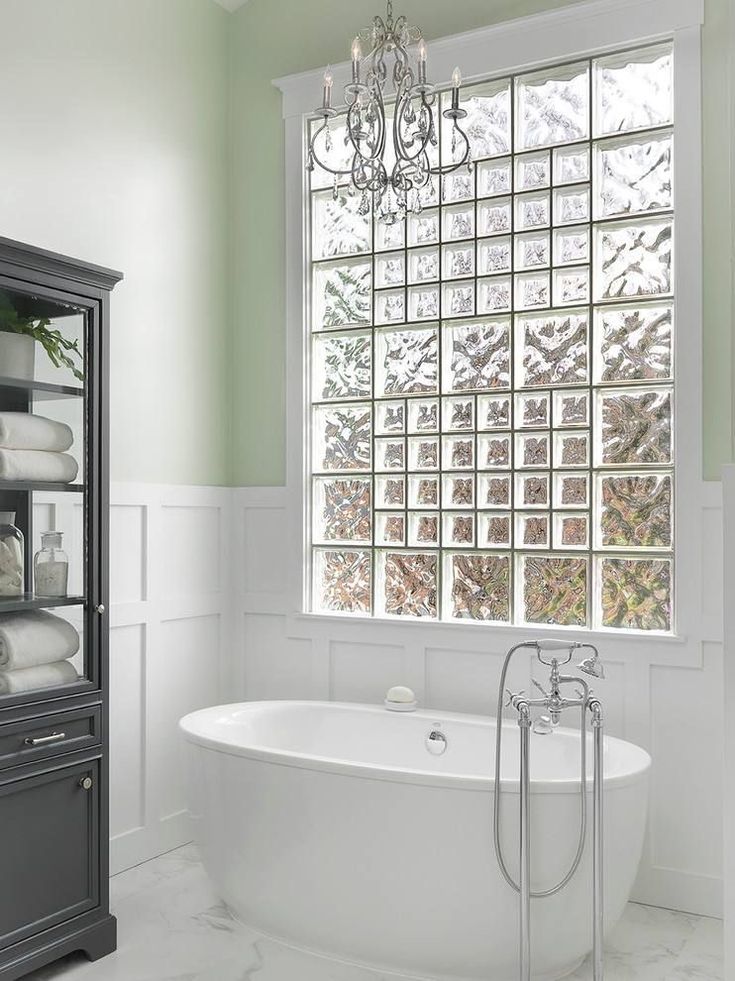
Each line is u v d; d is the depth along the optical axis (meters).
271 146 3.97
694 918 3.07
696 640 3.10
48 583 2.68
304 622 3.85
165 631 3.67
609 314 3.34
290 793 2.75
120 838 3.45
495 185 3.55
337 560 3.85
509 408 3.51
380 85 2.67
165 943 2.87
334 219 3.87
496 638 3.44
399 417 3.73
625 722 3.21
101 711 2.83
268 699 3.94
